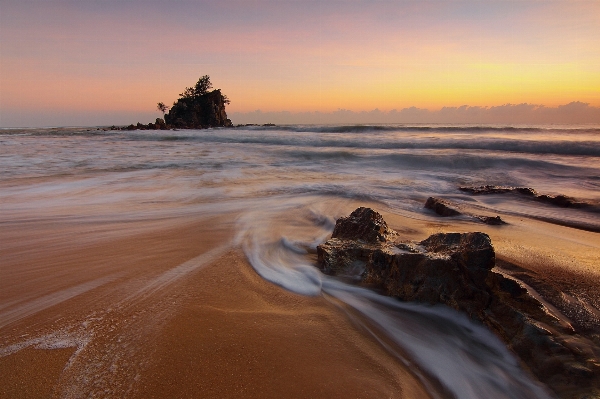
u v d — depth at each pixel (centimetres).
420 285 328
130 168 1251
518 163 1297
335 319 309
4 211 657
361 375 241
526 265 403
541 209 717
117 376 230
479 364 252
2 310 311
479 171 1226
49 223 585
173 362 246
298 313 319
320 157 1580
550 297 323
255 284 373
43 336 272
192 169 1251
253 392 222
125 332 279
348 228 473
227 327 292
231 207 715
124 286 362
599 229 573
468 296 306
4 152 1722
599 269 389
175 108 7131
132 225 583
